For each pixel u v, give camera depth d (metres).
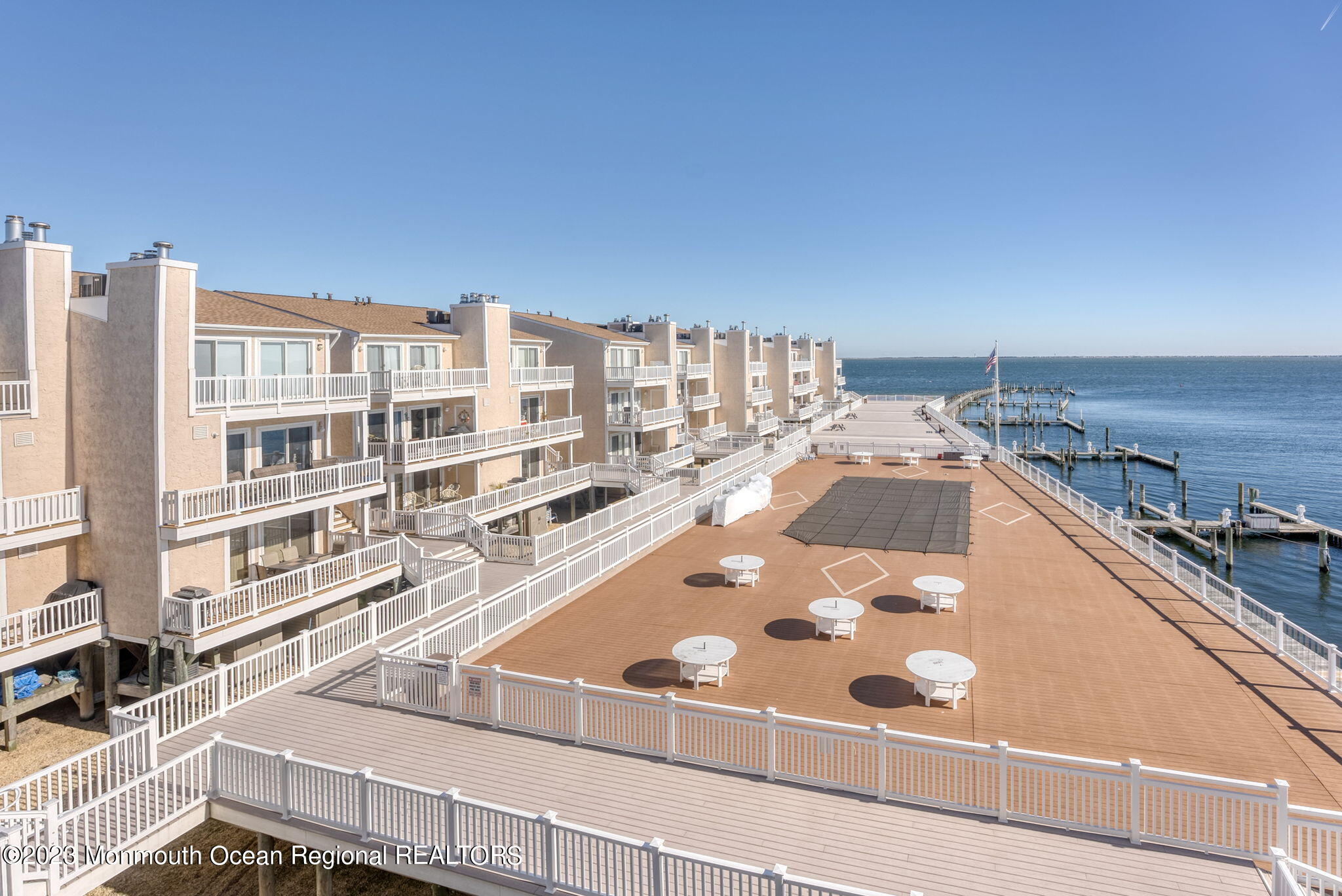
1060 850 9.46
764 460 42.72
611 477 37.22
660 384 45.66
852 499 35.91
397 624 18.47
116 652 18.08
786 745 12.41
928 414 77.62
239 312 21.67
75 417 18.19
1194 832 9.75
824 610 17.81
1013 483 40.03
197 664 18.38
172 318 17.50
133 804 11.16
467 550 25.08
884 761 10.61
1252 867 9.10
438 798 9.79
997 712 14.16
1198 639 17.88
